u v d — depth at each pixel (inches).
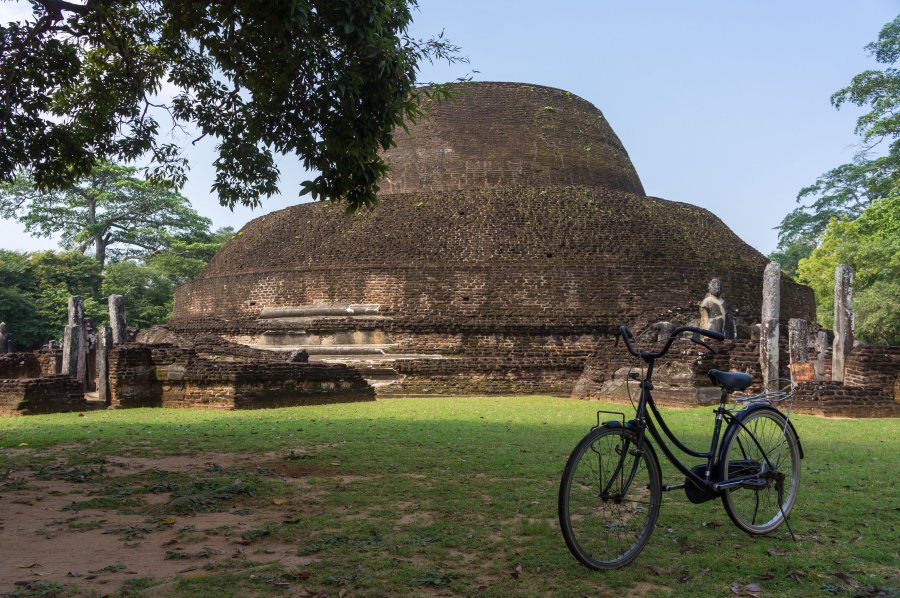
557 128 1250.6
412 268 1026.7
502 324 986.1
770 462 205.6
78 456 346.0
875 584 159.8
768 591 156.3
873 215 1533.0
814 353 716.7
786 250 2578.7
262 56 394.0
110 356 706.2
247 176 470.0
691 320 892.0
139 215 2317.9
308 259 1085.8
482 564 174.7
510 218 1060.5
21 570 170.2
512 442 395.2
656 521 194.9
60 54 415.5
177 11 402.6
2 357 798.5
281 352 900.6
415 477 285.3
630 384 744.3
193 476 288.2
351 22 343.3
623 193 1135.0
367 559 176.6
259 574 164.7
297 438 416.5
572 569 169.6
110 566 171.5
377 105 369.7
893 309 1323.8
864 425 499.5
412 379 947.3
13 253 1873.8
